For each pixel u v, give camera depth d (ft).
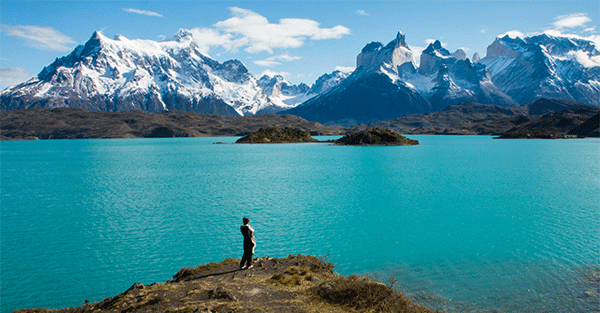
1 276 85.76
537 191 191.52
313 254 96.22
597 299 68.49
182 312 48.60
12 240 115.34
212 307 50.31
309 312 50.34
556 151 523.70
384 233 114.93
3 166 424.05
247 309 50.26
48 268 90.53
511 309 64.59
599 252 94.38
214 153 580.71
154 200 182.19
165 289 59.72
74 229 127.65
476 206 154.20
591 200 164.96
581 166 322.96
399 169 313.32
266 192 200.75
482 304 66.95
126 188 228.43
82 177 296.92
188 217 142.82
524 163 355.77
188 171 324.80
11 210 163.84
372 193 191.42
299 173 292.61
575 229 116.06
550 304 66.69
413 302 66.23
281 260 77.46
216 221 135.64
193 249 103.86
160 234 119.55
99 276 85.25
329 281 60.18
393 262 89.76
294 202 169.37
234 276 65.92
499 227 119.85
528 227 119.24
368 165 350.84
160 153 606.96
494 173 277.03
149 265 91.91
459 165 342.44
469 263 88.17
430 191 195.83
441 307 65.46
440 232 115.14
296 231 118.93
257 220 134.92
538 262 87.97
